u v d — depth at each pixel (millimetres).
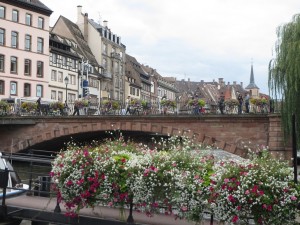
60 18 67688
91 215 7363
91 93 67250
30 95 52969
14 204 8648
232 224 6086
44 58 55000
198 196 6254
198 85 120812
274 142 25062
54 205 8586
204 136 28594
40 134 35594
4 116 36188
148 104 33094
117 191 6781
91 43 73062
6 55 50219
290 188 5762
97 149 7191
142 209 6750
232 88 118562
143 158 6785
